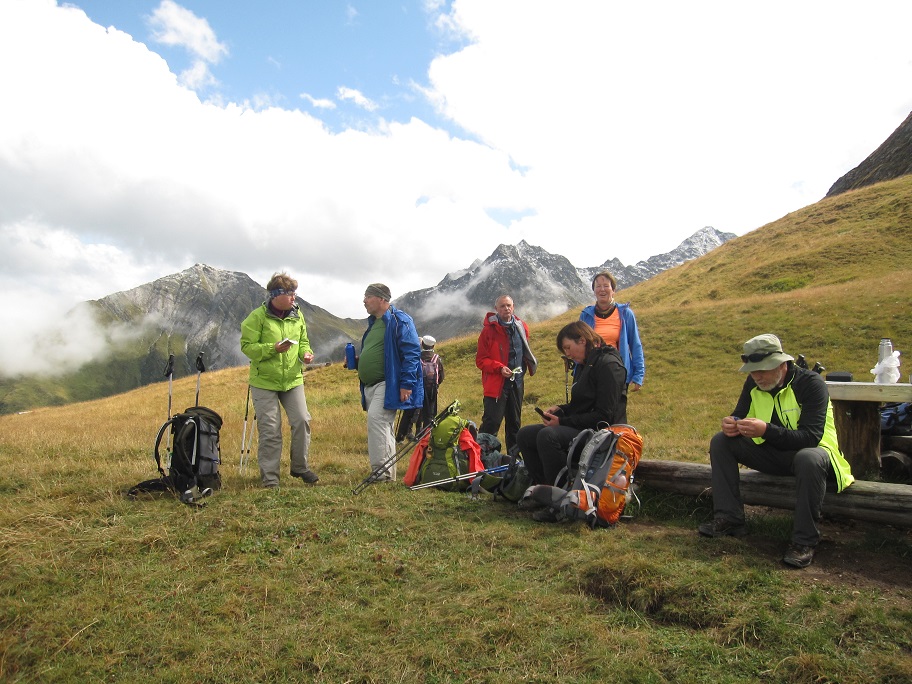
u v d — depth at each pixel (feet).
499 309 25.99
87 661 11.45
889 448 20.06
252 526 17.53
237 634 12.15
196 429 21.09
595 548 15.35
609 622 12.15
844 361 60.03
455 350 86.48
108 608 13.25
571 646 11.32
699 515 17.99
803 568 13.85
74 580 14.56
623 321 23.22
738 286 120.98
